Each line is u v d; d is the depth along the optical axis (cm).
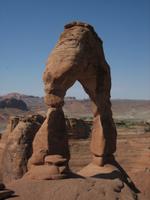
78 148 4675
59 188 1666
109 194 1716
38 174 1773
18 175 2888
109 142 2194
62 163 1805
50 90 1877
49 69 1880
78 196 1631
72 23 1980
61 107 1909
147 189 2219
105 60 2212
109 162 2191
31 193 1619
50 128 1869
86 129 5428
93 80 2155
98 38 2152
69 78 1894
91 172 2098
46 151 1852
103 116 2194
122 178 2117
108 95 2225
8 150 2997
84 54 1953
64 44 1911
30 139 2994
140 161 4150
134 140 4978
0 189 1602
